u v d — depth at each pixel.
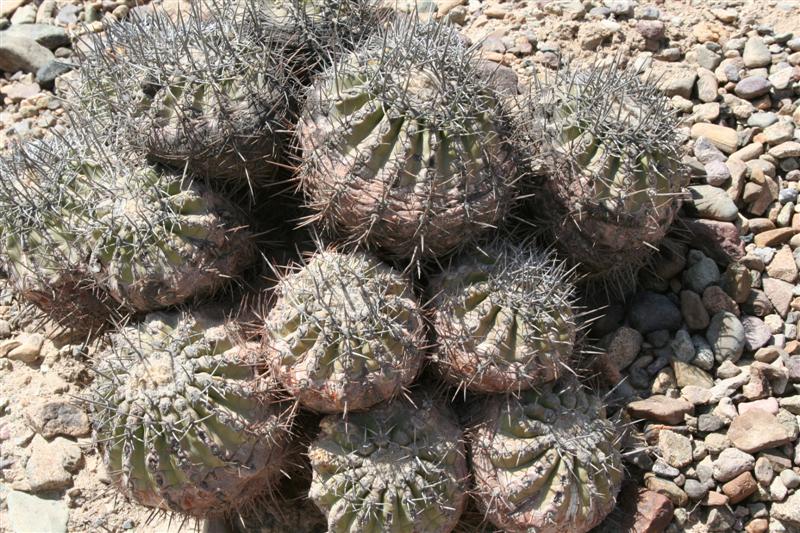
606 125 0.69
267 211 0.75
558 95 0.72
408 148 0.64
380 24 0.76
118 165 0.69
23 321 0.81
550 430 0.66
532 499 0.66
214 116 0.67
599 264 0.73
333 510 0.63
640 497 0.70
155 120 0.67
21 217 0.70
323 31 0.73
